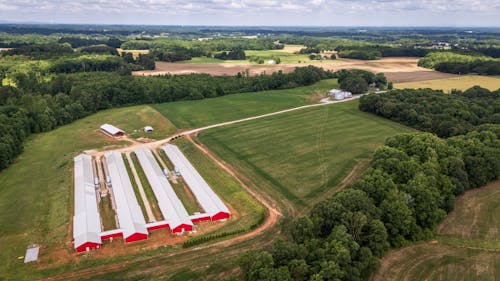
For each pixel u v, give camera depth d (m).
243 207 78.44
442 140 91.31
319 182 89.19
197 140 120.50
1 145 99.00
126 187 85.38
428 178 72.25
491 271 57.41
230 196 83.06
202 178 91.25
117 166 97.38
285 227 70.75
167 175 93.81
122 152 111.44
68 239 66.56
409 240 64.44
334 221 61.25
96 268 59.28
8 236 67.69
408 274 56.47
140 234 66.25
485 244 64.38
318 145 113.94
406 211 63.09
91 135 127.88
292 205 78.94
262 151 109.62
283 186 87.44
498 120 121.25
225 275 56.25
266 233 69.06
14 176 94.12
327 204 63.62
